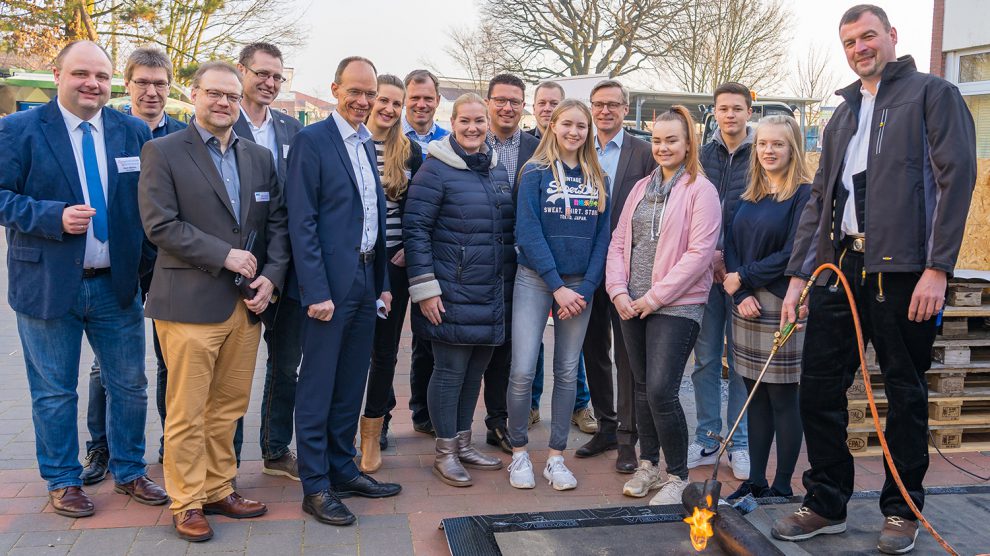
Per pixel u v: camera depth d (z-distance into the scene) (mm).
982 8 11656
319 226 3660
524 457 4148
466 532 3357
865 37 3061
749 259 3914
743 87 4281
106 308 3664
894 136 3014
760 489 3957
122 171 3629
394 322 4301
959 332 4629
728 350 4414
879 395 4566
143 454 3857
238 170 3518
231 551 3299
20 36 22094
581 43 31219
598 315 4445
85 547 3293
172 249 3295
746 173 4250
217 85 3348
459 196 3980
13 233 3518
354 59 3674
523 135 4809
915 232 2990
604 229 4156
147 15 22750
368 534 3494
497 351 4566
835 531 3402
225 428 3625
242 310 3523
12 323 7609
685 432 3854
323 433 3680
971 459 4492
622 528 3424
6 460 4199
